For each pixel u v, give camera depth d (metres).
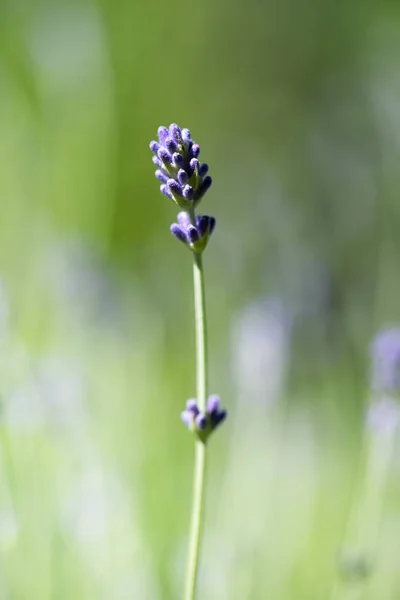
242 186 1.36
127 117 1.36
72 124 1.13
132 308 1.04
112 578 0.68
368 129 1.31
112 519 0.70
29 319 0.89
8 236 0.99
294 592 0.74
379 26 1.41
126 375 0.91
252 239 1.22
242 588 0.69
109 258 1.12
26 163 1.06
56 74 1.13
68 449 0.70
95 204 1.14
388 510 0.78
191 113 1.44
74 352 0.87
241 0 1.47
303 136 1.41
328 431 0.95
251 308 0.81
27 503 0.67
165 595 0.70
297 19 1.49
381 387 0.66
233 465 0.75
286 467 0.87
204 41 1.46
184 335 1.13
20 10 1.14
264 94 1.47
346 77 1.42
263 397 0.79
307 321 0.95
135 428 0.88
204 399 0.53
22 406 0.69
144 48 1.40
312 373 0.96
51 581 0.66
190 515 0.83
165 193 0.53
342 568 0.66
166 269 1.22
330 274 1.00
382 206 1.16
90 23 1.14
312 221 1.21
